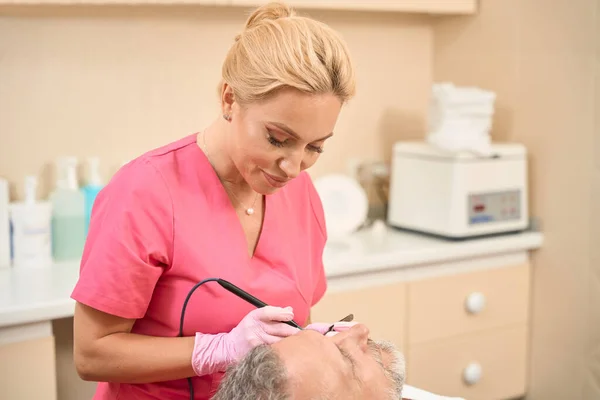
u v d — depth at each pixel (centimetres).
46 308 180
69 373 218
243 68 118
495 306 255
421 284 238
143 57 238
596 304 241
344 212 249
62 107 228
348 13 268
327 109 116
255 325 122
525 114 260
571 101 243
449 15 283
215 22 247
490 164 248
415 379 242
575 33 239
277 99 114
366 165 275
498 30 265
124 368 126
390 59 282
